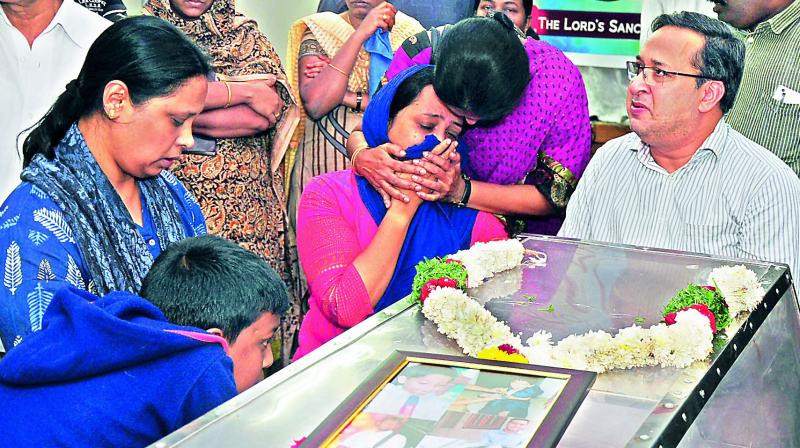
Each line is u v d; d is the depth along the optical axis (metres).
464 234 2.48
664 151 2.20
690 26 2.09
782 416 1.36
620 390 1.08
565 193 2.59
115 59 1.62
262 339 1.44
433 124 2.39
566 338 1.22
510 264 1.63
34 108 2.52
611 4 3.18
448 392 1.04
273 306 1.43
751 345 1.34
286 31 2.87
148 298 1.39
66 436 1.13
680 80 2.09
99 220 1.64
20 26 2.48
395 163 2.34
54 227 1.58
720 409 1.15
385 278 2.32
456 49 2.33
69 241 1.59
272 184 2.89
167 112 1.65
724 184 2.15
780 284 1.57
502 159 2.56
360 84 2.92
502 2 2.87
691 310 1.26
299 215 2.41
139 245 1.69
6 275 1.55
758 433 1.25
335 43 2.89
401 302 1.44
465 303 1.27
